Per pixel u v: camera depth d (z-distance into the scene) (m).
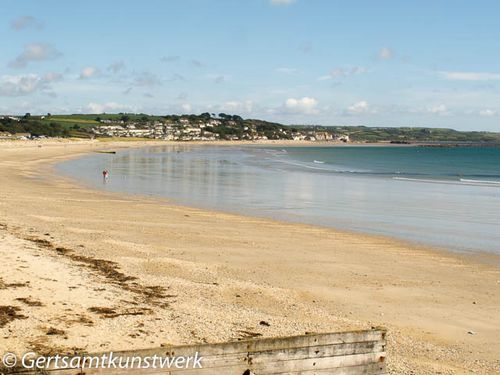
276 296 16.03
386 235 28.02
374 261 21.91
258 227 28.91
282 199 42.53
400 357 11.77
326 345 8.66
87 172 66.69
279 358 8.38
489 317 15.35
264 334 11.71
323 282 18.22
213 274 18.12
